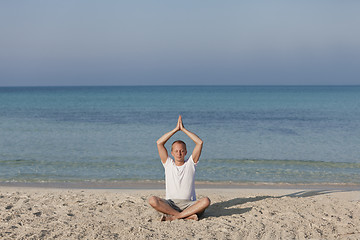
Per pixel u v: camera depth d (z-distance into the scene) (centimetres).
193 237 495
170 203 586
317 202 679
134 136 1842
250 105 4622
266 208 637
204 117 2964
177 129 595
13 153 1382
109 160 1277
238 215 600
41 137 1786
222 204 684
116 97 7344
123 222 557
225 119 2794
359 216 595
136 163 1236
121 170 1139
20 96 7788
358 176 1084
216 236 500
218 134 1936
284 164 1239
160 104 4881
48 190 852
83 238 491
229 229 526
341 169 1172
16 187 907
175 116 3034
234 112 3494
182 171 591
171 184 595
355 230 532
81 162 1242
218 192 838
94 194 770
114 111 3562
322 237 507
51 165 1197
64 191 827
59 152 1410
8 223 546
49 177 1041
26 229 521
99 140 1705
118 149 1480
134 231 517
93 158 1308
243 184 982
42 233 504
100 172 1110
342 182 1013
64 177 1044
